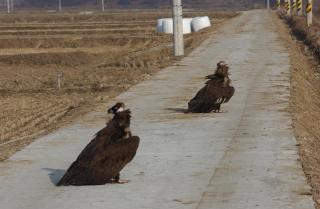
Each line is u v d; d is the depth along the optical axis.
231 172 13.31
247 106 21.39
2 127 21.12
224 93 20.27
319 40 50.56
